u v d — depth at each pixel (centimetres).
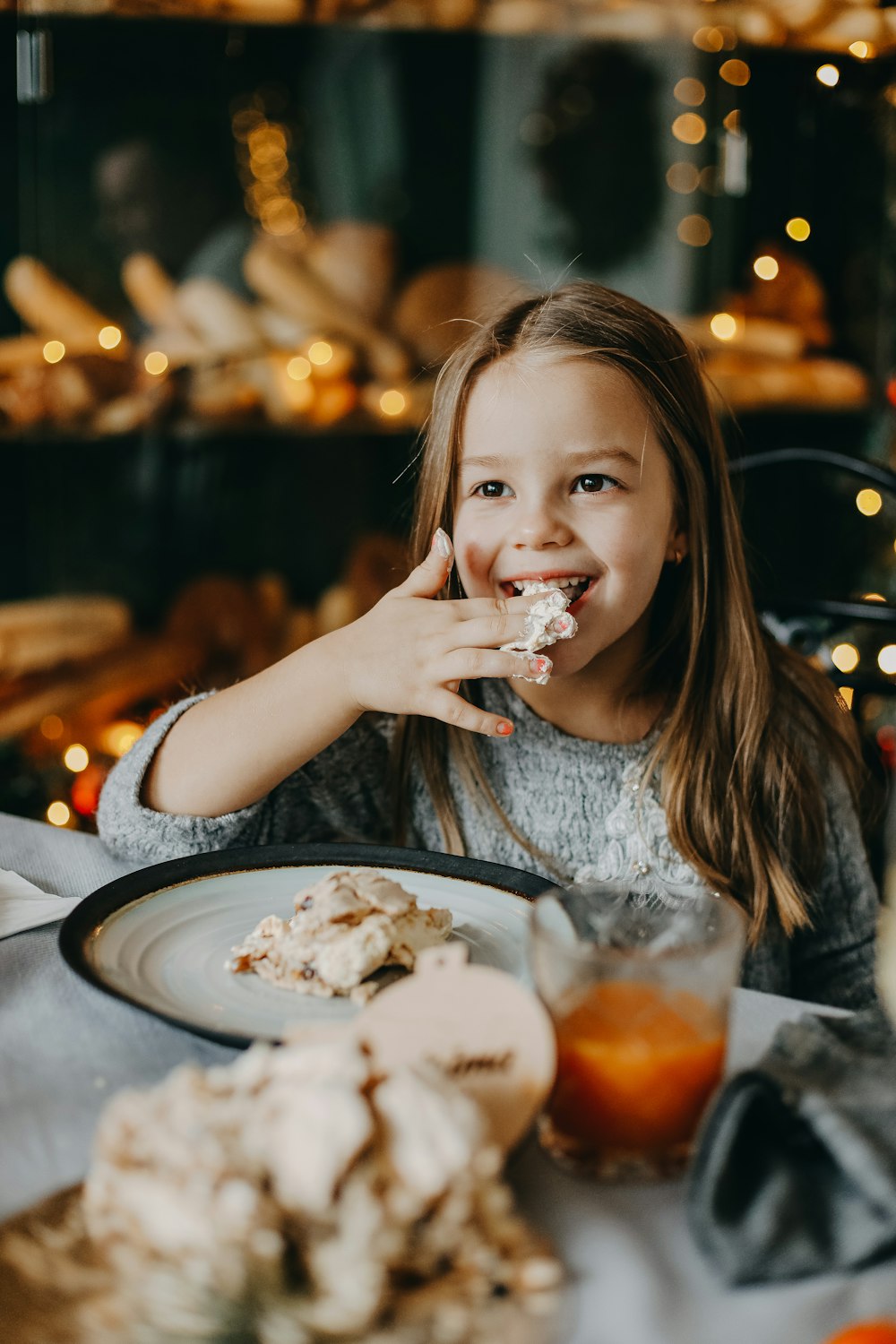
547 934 43
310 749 75
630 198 223
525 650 74
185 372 205
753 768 89
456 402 84
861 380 199
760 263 203
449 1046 39
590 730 90
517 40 222
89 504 210
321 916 53
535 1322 32
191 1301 30
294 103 221
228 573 223
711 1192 37
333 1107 31
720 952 41
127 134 206
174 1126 32
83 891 68
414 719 90
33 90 196
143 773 76
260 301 218
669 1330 34
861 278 199
